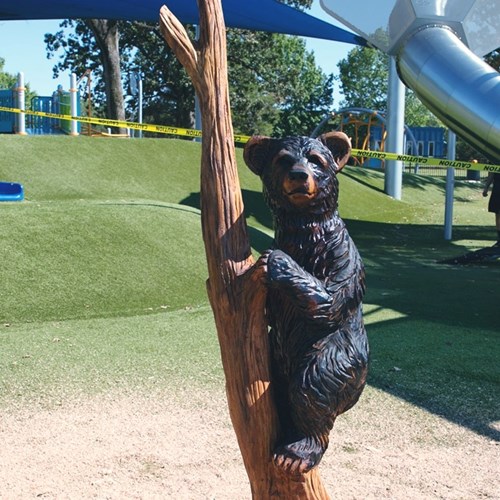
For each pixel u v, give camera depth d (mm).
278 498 2486
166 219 10258
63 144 16047
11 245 8438
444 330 7008
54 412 4777
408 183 24578
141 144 17203
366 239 15531
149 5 12062
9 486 3705
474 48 10594
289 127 52562
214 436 4418
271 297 2430
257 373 2416
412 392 5266
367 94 64625
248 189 16906
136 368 5676
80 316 7387
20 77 18828
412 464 4094
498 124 8875
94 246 8883
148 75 38125
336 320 2318
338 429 4590
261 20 13016
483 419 4801
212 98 2445
